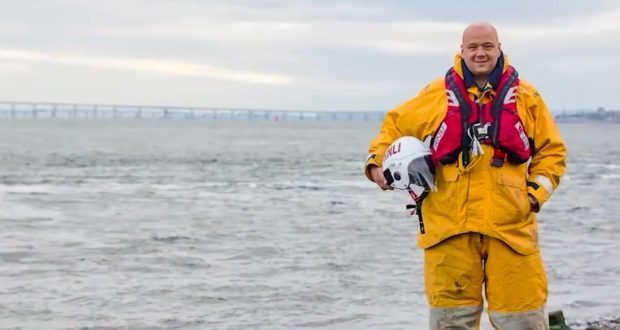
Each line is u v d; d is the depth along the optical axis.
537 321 5.21
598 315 9.00
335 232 15.56
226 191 24.19
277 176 30.70
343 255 12.88
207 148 57.97
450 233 5.13
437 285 5.25
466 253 5.14
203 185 26.23
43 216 17.75
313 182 27.86
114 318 8.81
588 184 27.86
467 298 5.22
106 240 14.36
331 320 8.82
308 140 83.44
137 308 9.28
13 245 13.64
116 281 10.77
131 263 12.12
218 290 10.25
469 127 5.07
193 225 16.47
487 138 5.04
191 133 114.69
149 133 110.31
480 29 5.09
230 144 68.12
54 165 35.91
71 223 16.66
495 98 5.08
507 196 5.06
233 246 13.76
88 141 71.25
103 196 22.28
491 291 5.20
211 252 13.16
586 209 20.05
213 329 8.42
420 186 5.18
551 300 9.74
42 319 8.73
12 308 9.20
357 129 177.75
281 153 50.78
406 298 9.86
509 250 5.11
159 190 24.28
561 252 13.34
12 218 17.34
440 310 5.26
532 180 5.20
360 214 18.55
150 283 10.65
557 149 5.23
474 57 5.09
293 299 9.77
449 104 5.15
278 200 21.61
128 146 60.09
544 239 14.88
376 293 10.12
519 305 5.16
